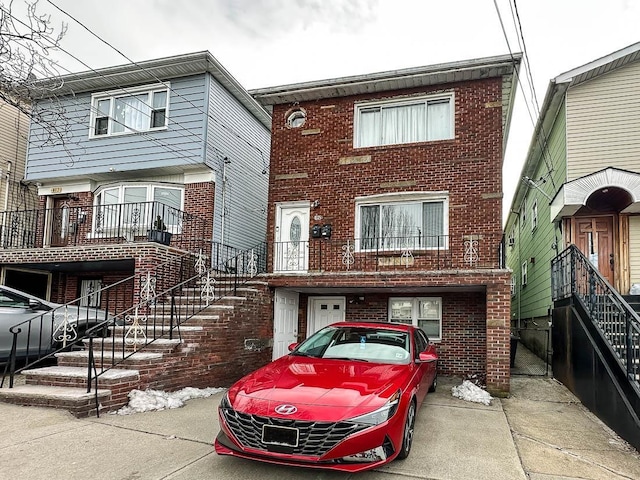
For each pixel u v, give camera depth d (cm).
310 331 1182
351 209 1151
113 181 1398
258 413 414
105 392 600
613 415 626
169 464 441
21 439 493
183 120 1297
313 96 1209
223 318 851
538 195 1506
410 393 485
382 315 1137
